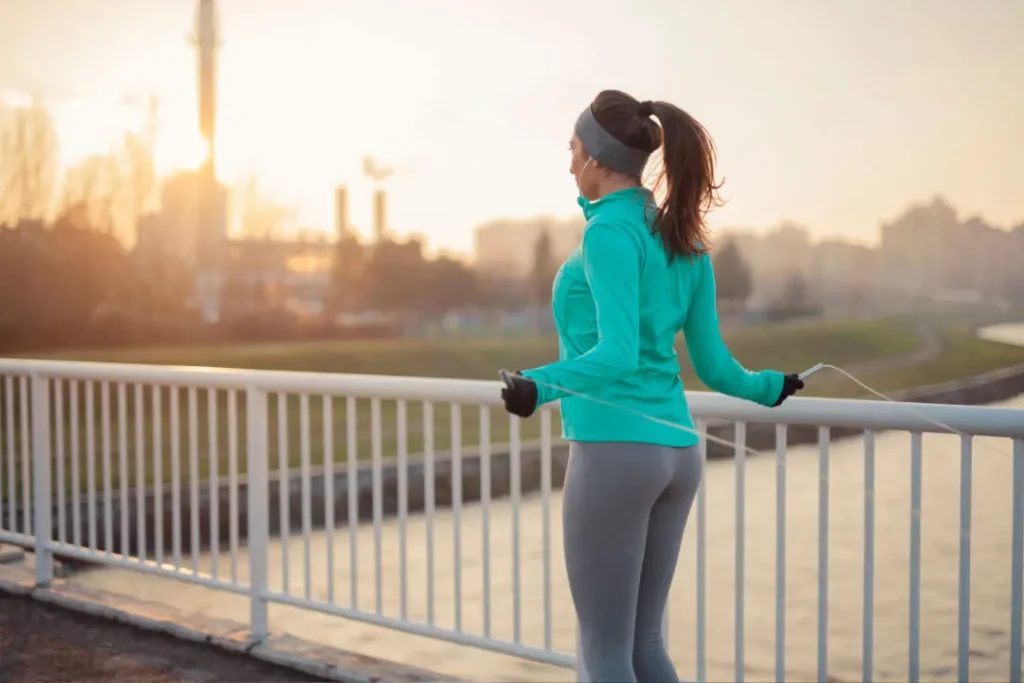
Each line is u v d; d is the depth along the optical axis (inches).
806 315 3339.1
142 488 159.3
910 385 1759.4
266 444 144.0
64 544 168.2
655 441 75.8
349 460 134.9
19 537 175.9
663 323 77.2
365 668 130.6
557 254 2662.4
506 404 70.1
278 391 141.1
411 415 966.4
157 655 140.6
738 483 108.2
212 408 147.4
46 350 1556.3
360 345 2172.7
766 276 3334.2
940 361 2316.7
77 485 166.1
